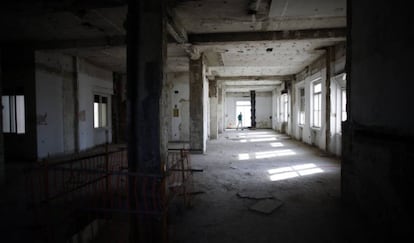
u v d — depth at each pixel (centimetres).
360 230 285
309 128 1005
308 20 525
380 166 271
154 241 288
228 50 764
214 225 305
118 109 1162
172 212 342
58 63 776
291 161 676
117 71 1109
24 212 343
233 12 473
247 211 345
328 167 596
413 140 216
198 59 790
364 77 305
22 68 705
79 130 856
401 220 236
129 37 319
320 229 290
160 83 312
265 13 482
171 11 437
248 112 2227
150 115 311
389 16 249
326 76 762
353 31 337
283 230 289
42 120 721
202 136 809
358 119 323
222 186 455
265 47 729
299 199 386
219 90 1681
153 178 295
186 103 1170
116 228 358
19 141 716
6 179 513
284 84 1477
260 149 907
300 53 802
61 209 322
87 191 422
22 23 543
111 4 392
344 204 363
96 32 607
